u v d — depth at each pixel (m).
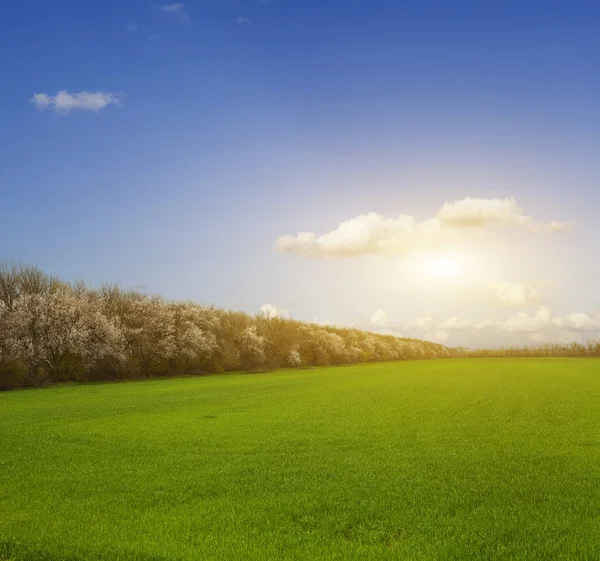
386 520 13.84
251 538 12.76
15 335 64.56
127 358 76.44
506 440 26.00
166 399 49.31
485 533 12.73
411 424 31.72
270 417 35.72
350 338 167.88
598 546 11.82
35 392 57.28
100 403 45.94
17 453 23.64
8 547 12.46
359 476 18.73
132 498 16.34
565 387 58.41
